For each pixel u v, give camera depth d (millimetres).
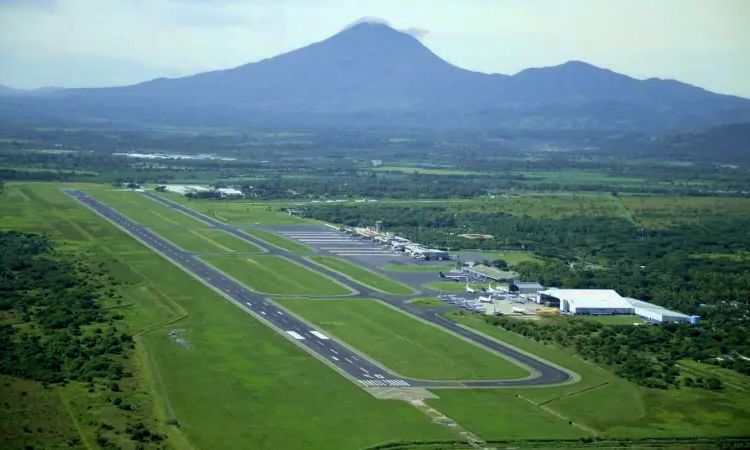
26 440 184625
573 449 198375
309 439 197250
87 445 184375
